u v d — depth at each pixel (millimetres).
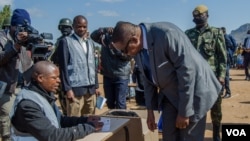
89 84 5391
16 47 4289
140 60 3779
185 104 3514
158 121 5383
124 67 6453
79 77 5281
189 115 3545
